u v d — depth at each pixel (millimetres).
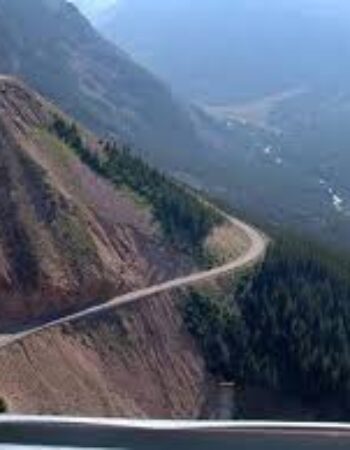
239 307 101750
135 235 106500
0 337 80250
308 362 95312
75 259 94062
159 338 92688
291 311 100625
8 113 107750
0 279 86188
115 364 85812
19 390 74062
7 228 92000
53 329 84125
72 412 76562
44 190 99375
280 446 13664
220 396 92250
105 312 90438
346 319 102062
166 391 87688
